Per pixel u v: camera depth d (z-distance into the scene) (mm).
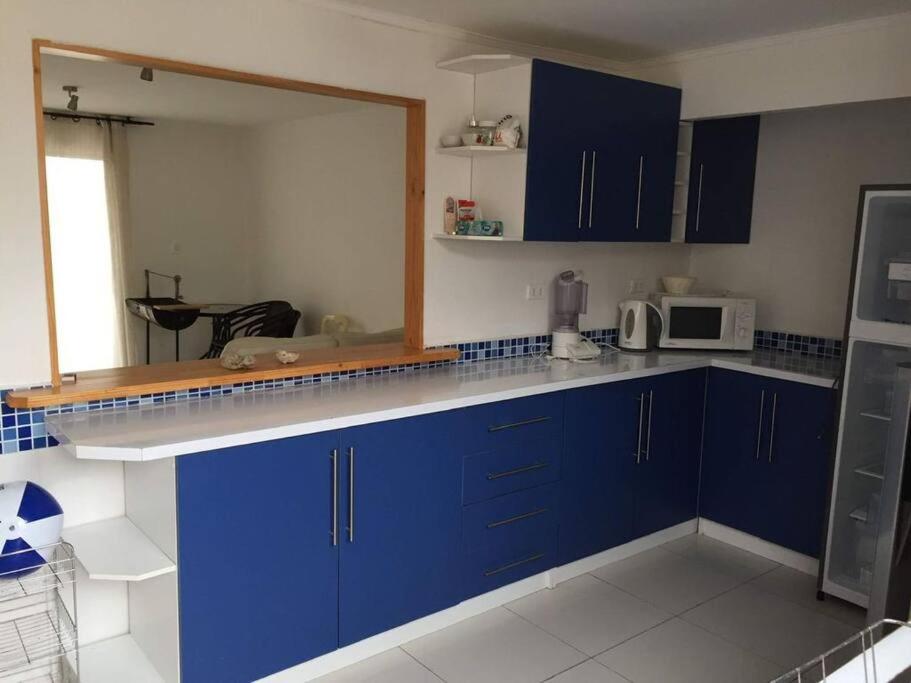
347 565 2500
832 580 3080
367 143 5480
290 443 2299
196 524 2139
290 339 4027
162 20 2420
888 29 2947
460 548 2822
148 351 6977
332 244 6027
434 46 3107
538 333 3693
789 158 3785
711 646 2758
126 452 2000
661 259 4199
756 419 3488
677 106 3604
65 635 2402
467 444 2773
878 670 1218
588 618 2941
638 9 2867
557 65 3066
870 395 3014
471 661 2631
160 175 6879
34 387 2312
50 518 2105
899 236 2811
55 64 4043
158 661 2320
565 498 3172
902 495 2404
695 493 3756
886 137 3424
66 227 6391
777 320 3904
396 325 5320
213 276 7344
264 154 6898
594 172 3279
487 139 3051
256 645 2326
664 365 3451
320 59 2793
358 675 2531
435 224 3223
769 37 3279
